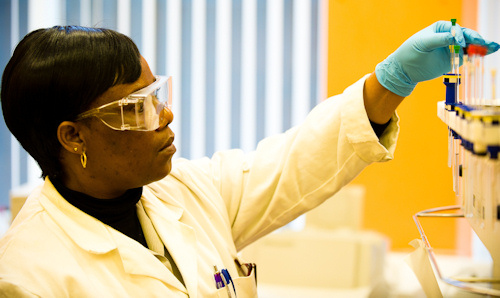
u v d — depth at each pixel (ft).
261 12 14.21
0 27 14.51
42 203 3.97
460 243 11.46
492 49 3.79
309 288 9.30
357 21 13.16
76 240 3.81
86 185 3.98
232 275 4.46
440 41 3.86
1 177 14.57
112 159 3.87
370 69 13.21
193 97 14.70
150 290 3.86
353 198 10.07
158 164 3.99
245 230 4.90
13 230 3.87
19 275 3.54
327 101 4.75
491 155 2.66
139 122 3.76
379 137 4.50
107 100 3.76
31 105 3.76
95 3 14.67
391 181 13.47
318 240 9.65
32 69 3.71
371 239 9.58
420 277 3.55
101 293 3.70
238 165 4.99
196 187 4.73
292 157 4.59
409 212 13.43
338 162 4.48
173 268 4.20
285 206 4.70
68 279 3.64
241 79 14.47
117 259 3.90
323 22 13.87
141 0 14.57
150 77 4.06
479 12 12.70
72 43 3.74
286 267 9.77
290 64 14.19
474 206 3.43
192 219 4.51
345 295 8.79
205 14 14.47
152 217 4.32
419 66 4.07
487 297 3.19
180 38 14.61
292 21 14.05
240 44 14.39
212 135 14.73
